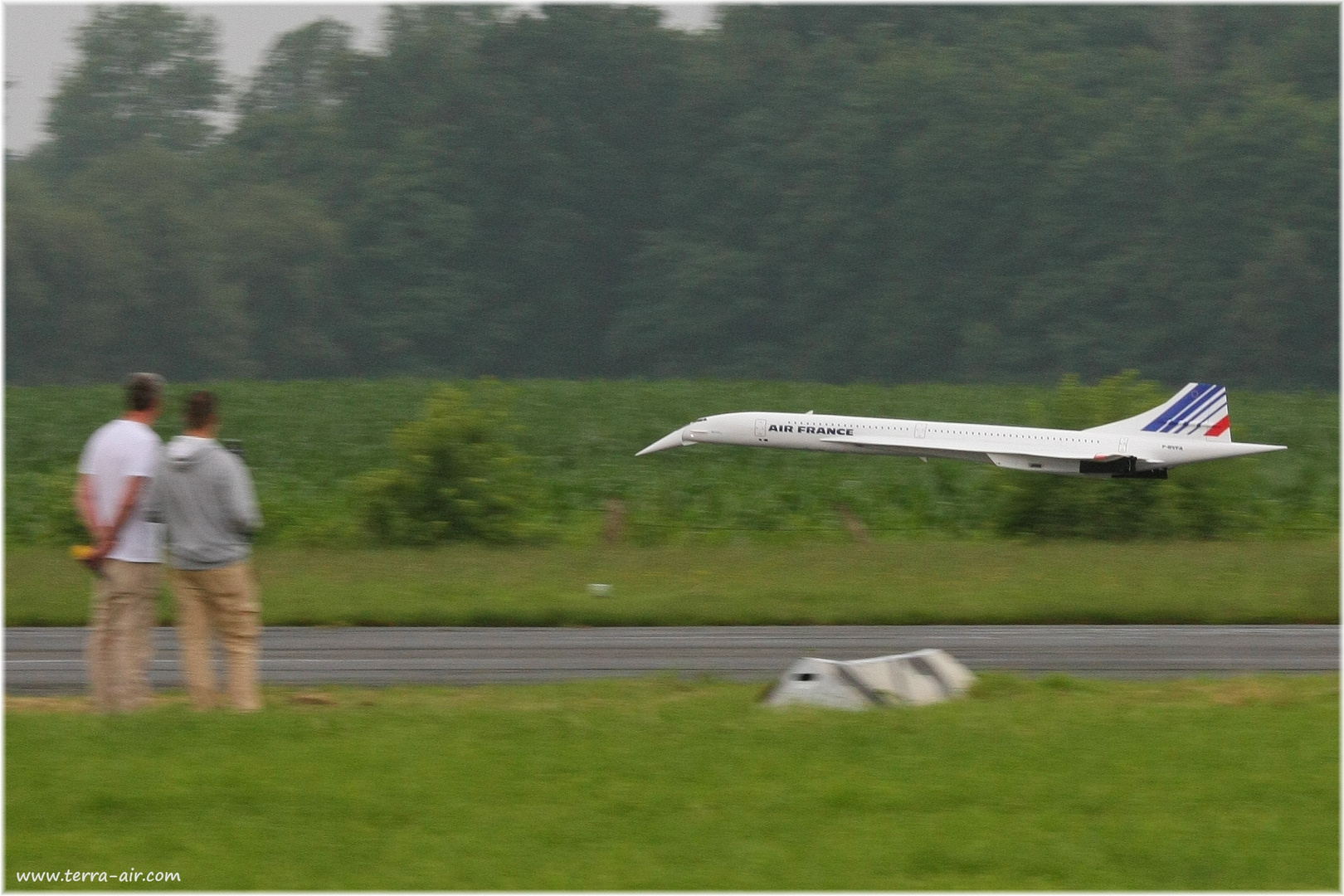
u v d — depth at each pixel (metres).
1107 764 42.66
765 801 39.00
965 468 165.75
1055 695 55.41
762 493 154.62
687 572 100.50
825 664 53.09
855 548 116.25
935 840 36.31
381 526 121.62
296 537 126.12
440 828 36.81
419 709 51.91
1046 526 135.25
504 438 195.38
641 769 41.69
